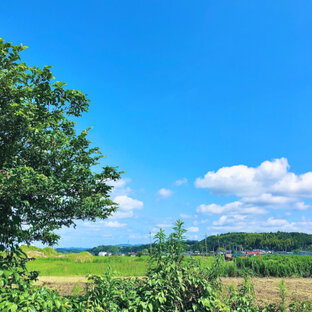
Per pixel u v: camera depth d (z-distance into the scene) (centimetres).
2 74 518
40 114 619
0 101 545
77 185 622
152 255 541
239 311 530
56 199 561
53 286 1059
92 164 685
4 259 497
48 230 639
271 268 1575
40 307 417
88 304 467
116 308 470
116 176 644
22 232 529
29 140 589
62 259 2747
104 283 511
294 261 1653
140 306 471
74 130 705
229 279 1317
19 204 541
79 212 618
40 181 503
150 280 488
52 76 617
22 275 526
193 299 507
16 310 385
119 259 2444
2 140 570
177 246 538
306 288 1102
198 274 527
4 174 482
